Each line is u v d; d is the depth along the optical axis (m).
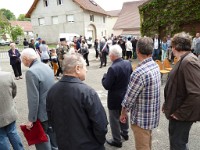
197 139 4.06
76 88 2.01
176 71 2.48
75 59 2.09
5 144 3.25
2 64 16.50
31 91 2.95
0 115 3.07
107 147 3.87
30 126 3.05
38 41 12.95
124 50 16.14
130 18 33.16
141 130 2.67
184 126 2.55
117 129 3.78
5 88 3.09
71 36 25.66
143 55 2.54
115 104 3.59
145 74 2.48
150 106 2.58
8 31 41.97
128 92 2.59
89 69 12.75
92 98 2.01
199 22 14.62
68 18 35.88
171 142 2.70
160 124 4.77
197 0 14.30
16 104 6.66
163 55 13.86
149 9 16.02
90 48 29.36
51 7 36.62
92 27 37.72
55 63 10.10
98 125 2.01
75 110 1.99
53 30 37.44
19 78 10.64
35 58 3.10
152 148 3.83
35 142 3.11
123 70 3.46
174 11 15.12
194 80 2.36
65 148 2.07
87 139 2.05
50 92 2.15
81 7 34.00
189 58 2.42
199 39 12.03
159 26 15.90
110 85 3.45
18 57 10.38
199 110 2.38
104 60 13.52
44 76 3.03
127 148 3.82
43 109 3.07
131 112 2.73
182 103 2.47
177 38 2.50
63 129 2.05
